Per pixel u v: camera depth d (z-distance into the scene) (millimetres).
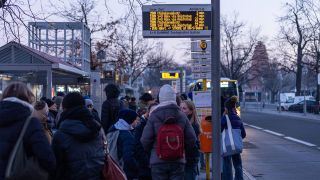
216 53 7992
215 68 7977
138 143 7953
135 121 8523
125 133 7805
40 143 4930
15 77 18344
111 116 10414
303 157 17984
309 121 41844
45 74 18656
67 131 5543
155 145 7547
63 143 5520
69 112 5633
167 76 33031
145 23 8219
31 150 4965
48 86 16734
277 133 29156
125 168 7699
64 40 24625
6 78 18219
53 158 5000
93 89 22812
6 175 4789
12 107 4945
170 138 7297
